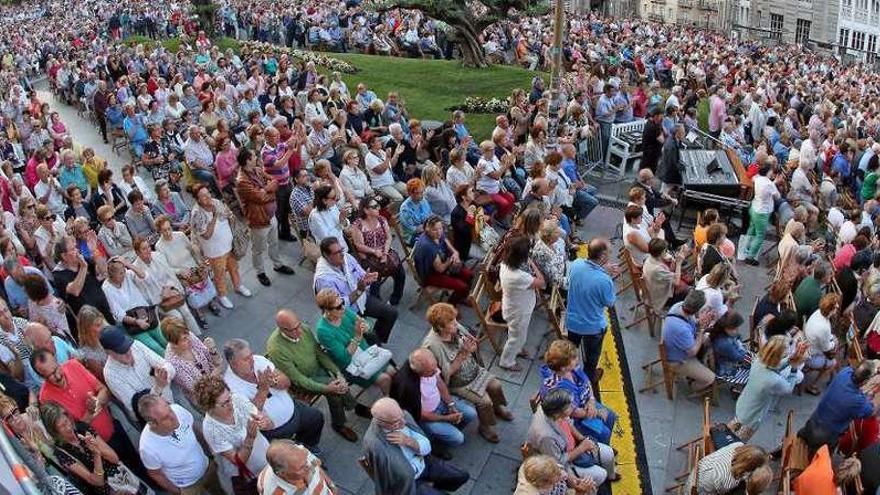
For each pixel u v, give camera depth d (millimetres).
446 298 11352
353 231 10969
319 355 8664
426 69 27859
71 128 22984
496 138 14625
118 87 20750
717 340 9797
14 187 13227
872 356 10680
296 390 8656
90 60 27719
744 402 8984
